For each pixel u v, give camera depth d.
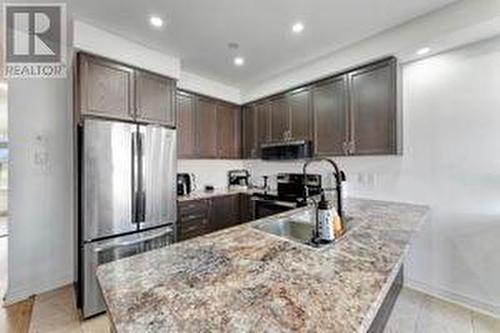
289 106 3.40
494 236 2.13
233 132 4.09
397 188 2.66
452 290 2.32
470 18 1.91
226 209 3.56
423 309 2.21
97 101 2.33
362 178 2.91
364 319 0.69
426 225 2.46
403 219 1.84
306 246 1.28
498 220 2.11
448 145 2.34
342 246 1.26
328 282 0.89
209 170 4.08
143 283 0.91
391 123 2.43
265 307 0.74
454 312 2.16
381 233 1.49
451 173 2.33
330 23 2.27
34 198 2.56
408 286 2.57
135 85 2.59
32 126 2.56
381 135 2.49
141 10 2.06
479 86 2.17
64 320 2.12
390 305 1.65
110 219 2.27
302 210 2.16
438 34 2.06
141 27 2.32
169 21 2.22
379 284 0.88
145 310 0.74
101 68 2.36
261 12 2.10
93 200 2.18
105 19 2.19
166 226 2.68
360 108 2.64
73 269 2.76
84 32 2.23
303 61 3.06
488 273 2.15
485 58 2.14
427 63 2.44
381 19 2.21
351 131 2.71
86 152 2.14
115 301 0.79
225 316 0.70
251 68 3.29
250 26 2.32
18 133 2.48
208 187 3.96
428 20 2.12
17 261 2.46
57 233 2.69
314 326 0.66
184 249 1.25
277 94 3.57
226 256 1.15
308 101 3.15
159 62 2.78
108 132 2.25
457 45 2.22
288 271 0.98
